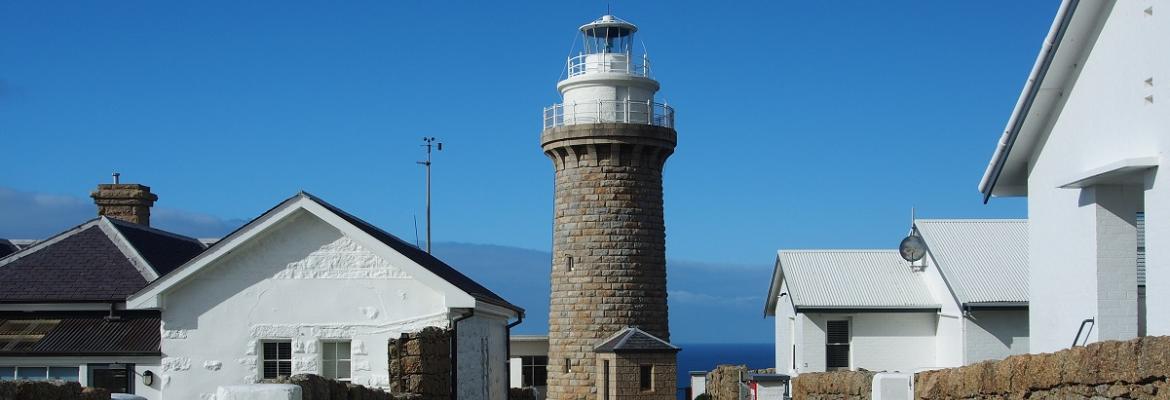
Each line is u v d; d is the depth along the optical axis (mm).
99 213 41000
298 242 28141
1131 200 21953
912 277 42719
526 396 41469
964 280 39312
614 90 57312
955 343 39312
